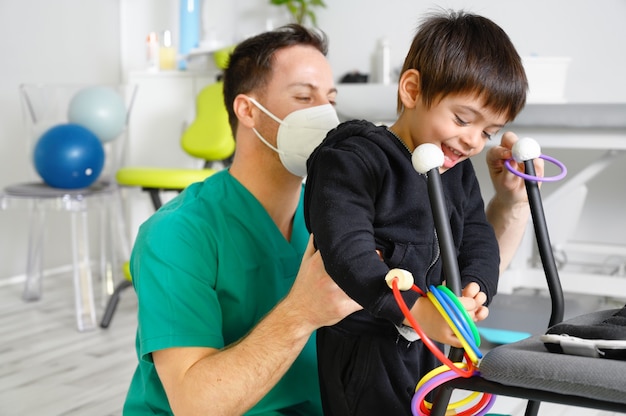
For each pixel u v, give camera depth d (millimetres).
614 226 3334
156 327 1075
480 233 1065
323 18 3758
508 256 1222
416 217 966
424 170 792
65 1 3947
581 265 3418
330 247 840
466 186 1083
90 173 3088
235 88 1278
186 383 1028
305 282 961
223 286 1156
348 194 892
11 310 3180
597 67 3275
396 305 785
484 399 973
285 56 1241
